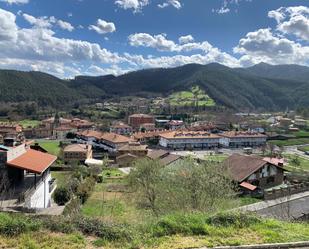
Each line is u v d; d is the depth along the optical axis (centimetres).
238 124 17588
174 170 3148
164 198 2581
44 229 1065
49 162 2861
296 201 3597
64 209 2442
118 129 15162
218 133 14212
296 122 17738
